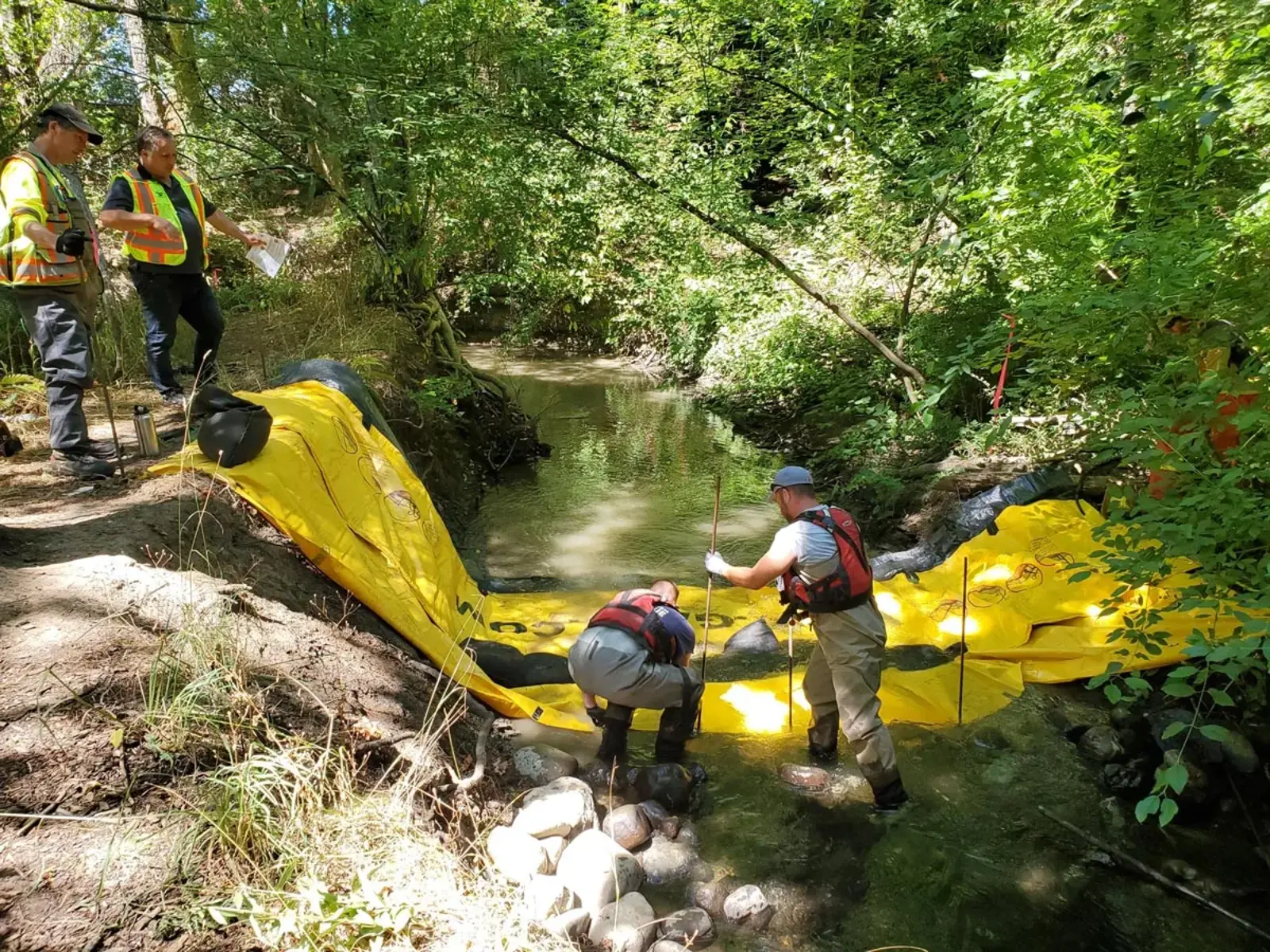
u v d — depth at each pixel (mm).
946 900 3223
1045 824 3648
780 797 3797
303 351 7270
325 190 9016
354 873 2281
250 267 9906
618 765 3871
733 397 11320
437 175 7492
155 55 7828
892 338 8867
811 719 4355
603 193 8047
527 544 6707
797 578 3707
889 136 7363
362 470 4867
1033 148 4953
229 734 2541
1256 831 3619
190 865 2127
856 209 8000
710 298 11094
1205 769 3832
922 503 6707
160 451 4762
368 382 6809
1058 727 4332
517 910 2490
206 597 3227
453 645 4125
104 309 6641
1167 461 3496
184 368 6680
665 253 8688
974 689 4602
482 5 6824
